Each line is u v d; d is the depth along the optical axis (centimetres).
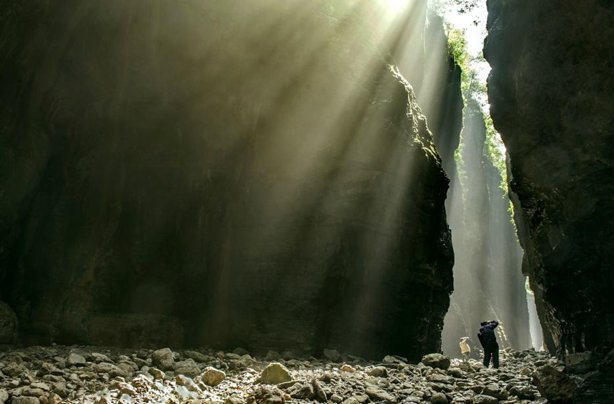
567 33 831
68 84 1517
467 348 3195
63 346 1370
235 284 1755
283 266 1748
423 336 1967
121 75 1627
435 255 2078
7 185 1379
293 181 1831
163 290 1596
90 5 1502
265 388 845
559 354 1070
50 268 1459
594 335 834
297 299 1709
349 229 1794
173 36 1686
